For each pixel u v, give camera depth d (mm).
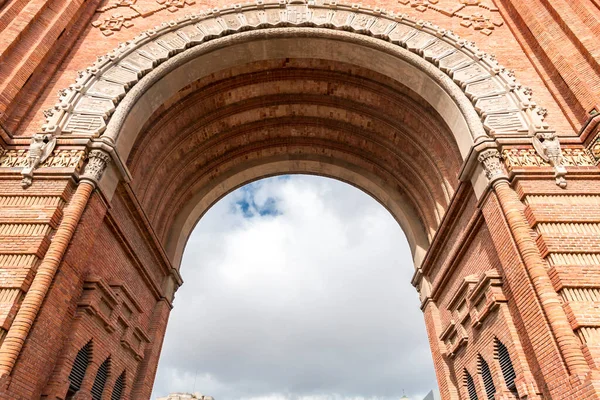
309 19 17234
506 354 12078
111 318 13344
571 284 9938
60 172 11766
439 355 17344
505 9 17625
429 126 17781
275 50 17344
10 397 8594
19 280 9883
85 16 17000
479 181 13125
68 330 11188
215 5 18062
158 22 17312
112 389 13680
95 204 12125
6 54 13516
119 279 14625
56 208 11148
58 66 15141
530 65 15539
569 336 9312
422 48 16203
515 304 11477
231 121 20688
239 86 19266
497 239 12000
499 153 12812
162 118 17375
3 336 9180
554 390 9352
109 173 12977
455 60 15672
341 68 18938
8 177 11766
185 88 17766
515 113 13742
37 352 9594
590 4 15008
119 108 13812
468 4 18125
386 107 19547
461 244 15133
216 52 16625
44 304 9914
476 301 13562
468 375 15242
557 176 11961
